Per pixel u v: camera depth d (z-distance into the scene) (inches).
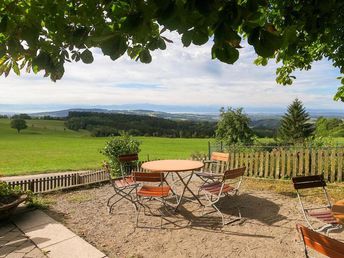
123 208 287.7
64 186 377.4
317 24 86.0
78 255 187.3
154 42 88.2
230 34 56.5
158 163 295.9
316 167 389.1
